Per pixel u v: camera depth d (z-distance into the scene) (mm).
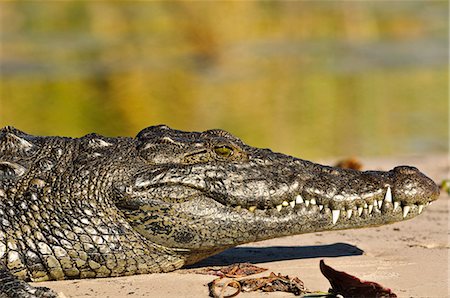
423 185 16594
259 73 63562
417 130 41406
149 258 16094
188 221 15945
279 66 66562
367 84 57781
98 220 15812
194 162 16125
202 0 75750
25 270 15625
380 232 20547
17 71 62688
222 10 76188
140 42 75688
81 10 87062
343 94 53531
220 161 16188
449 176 28219
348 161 29406
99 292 15164
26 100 51406
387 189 16438
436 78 60062
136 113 47156
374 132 40781
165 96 53406
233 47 73938
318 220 16297
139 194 15797
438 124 42969
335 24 85438
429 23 87812
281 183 16094
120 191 15797
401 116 45531
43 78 60062
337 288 14852
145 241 15984
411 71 63656
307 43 78438
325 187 16219
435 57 70750
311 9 89562
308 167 16578
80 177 15953
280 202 16094
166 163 16094
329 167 16719
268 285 15266
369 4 94062
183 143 16281
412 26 86125
